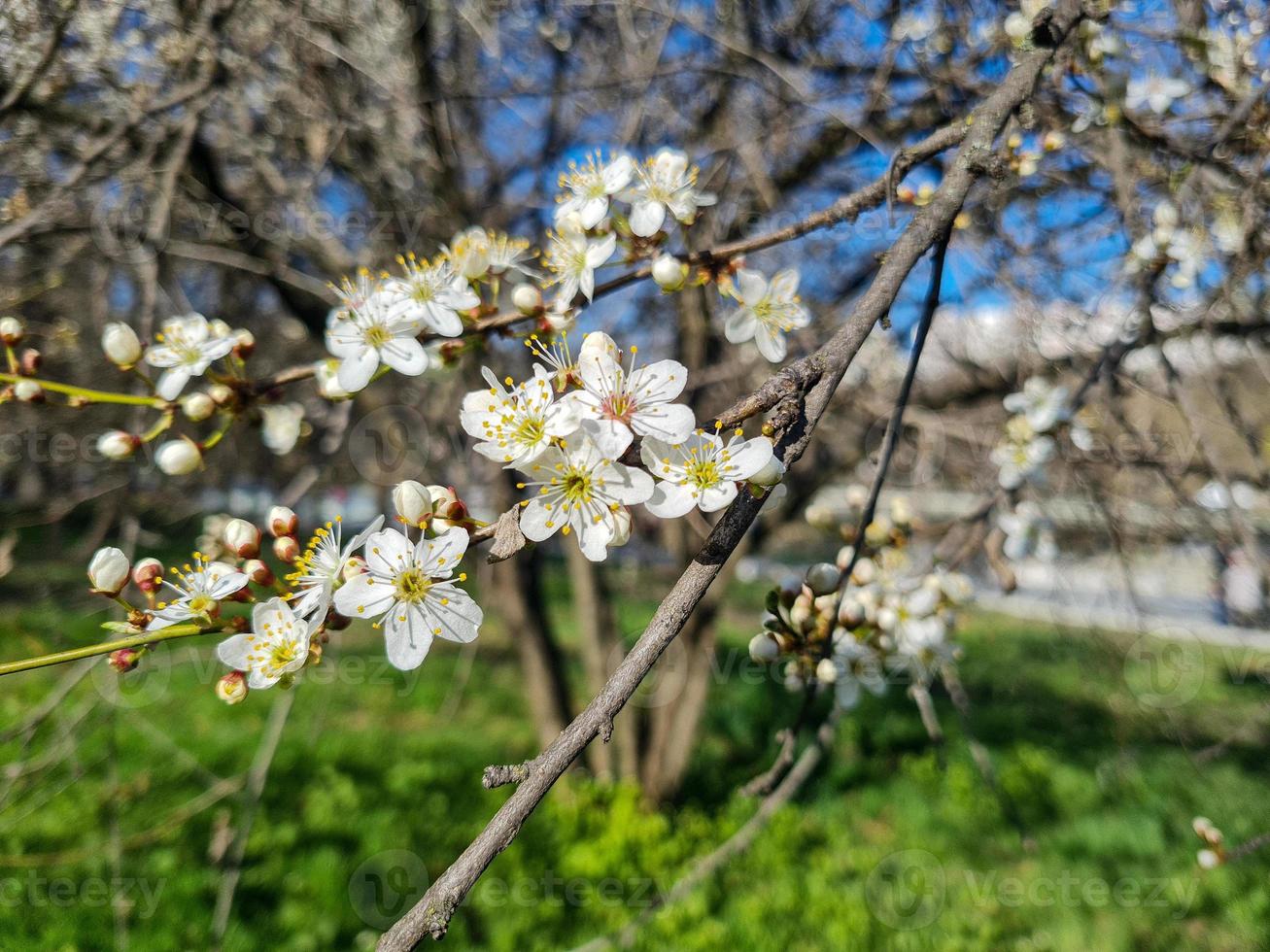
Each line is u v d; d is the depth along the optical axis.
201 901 3.99
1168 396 2.57
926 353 4.08
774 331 1.58
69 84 2.81
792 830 5.06
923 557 2.55
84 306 3.87
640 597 6.19
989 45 2.97
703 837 5.09
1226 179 2.54
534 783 0.82
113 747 3.01
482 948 3.99
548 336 1.52
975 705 7.27
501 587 5.35
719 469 1.03
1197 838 4.91
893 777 6.02
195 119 2.69
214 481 4.25
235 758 5.46
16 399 1.52
